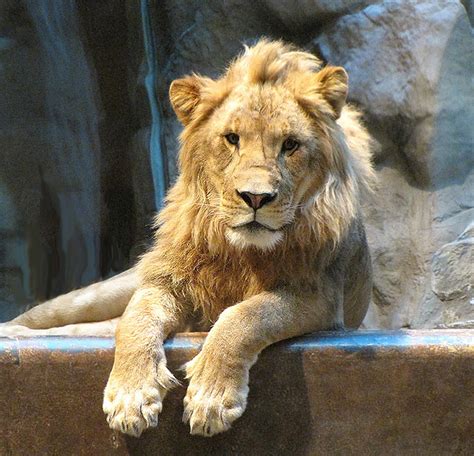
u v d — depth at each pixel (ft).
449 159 48.57
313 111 26.02
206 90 26.71
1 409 23.56
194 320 27.53
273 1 50.88
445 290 47.34
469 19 49.14
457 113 48.37
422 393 23.38
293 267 26.07
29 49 55.31
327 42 50.03
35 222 55.77
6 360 23.47
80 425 23.52
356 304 32.63
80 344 23.61
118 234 54.75
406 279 48.47
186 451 23.63
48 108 55.47
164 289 26.58
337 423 23.54
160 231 27.58
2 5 54.75
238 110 25.67
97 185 55.06
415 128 48.34
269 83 26.18
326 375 23.56
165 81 53.57
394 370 23.39
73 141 55.36
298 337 24.35
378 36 48.75
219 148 25.79
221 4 52.49
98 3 54.39
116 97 54.70
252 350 23.57
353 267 30.89
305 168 25.79
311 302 25.91
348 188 26.81
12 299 55.52
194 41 52.95
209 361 22.98
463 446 23.39
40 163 55.62
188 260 26.63
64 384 23.49
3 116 55.16
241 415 23.54
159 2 53.72
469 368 23.29
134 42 54.39
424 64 47.91
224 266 26.53
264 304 24.81
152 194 53.47
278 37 52.08
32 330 36.88
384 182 49.34
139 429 22.12
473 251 47.11
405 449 23.47
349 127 29.50
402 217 49.14
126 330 23.70
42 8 55.11
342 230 26.66
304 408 23.58
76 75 55.21
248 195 24.52
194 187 26.58
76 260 55.31
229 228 25.41
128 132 54.54
